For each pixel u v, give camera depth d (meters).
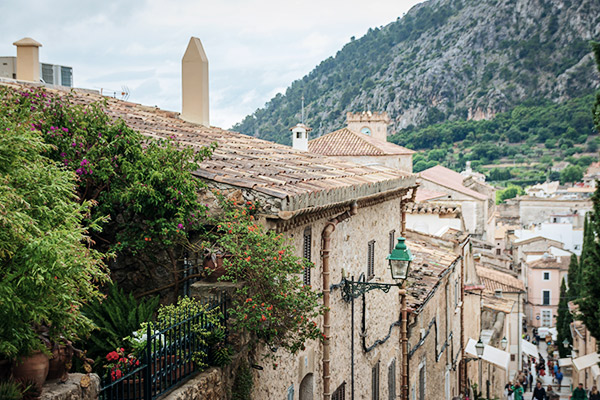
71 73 17.91
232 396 9.81
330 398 13.57
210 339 9.41
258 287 9.92
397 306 19.67
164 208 10.27
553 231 98.31
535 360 60.91
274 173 12.36
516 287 52.06
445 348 26.77
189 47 17.88
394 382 19.47
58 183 7.21
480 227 73.56
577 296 52.44
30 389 6.48
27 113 9.16
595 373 40.56
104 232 11.13
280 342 10.65
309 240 12.43
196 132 15.80
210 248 10.52
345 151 51.12
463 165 196.62
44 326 7.09
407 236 30.03
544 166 197.88
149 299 11.05
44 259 6.34
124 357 8.62
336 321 14.05
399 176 18.27
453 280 28.69
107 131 10.51
